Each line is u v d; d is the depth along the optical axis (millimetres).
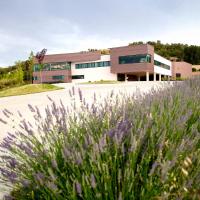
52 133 2375
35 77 70000
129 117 2510
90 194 1664
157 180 1729
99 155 1801
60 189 1849
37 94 19422
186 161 1882
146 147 2084
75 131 2451
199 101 3738
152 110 2805
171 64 78750
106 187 1674
